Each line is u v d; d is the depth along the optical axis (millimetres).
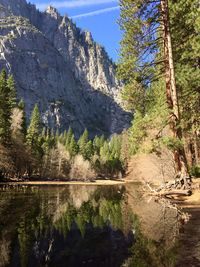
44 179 106938
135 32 23094
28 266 8781
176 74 23422
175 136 21875
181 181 22188
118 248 10773
